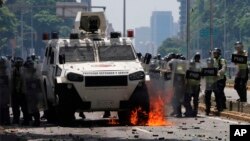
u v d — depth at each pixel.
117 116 32.66
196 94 31.98
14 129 26.80
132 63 28.67
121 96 27.78
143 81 27.89
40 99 28.39
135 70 27.89
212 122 28.94
